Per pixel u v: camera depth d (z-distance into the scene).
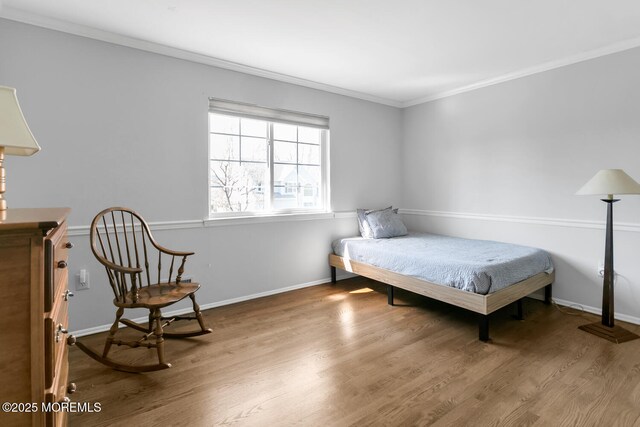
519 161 3.32
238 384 1.85
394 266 3.00
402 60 3.02
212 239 3.04
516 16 2.27
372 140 4.21
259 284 3.34
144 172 2.68
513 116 3.35
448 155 3.96
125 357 2.15
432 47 2.75
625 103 2.65
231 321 2.73
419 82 3.64
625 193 2.25
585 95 2.86
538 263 2.87
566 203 3.00
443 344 2.32
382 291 3.55
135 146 2.63
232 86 3.10
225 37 2.57
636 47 2.59
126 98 2.59
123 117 2.58
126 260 2.63
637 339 2.36
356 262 3.44
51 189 2.33
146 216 2.70
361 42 2.66
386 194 4.38
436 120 4.08
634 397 1.70
